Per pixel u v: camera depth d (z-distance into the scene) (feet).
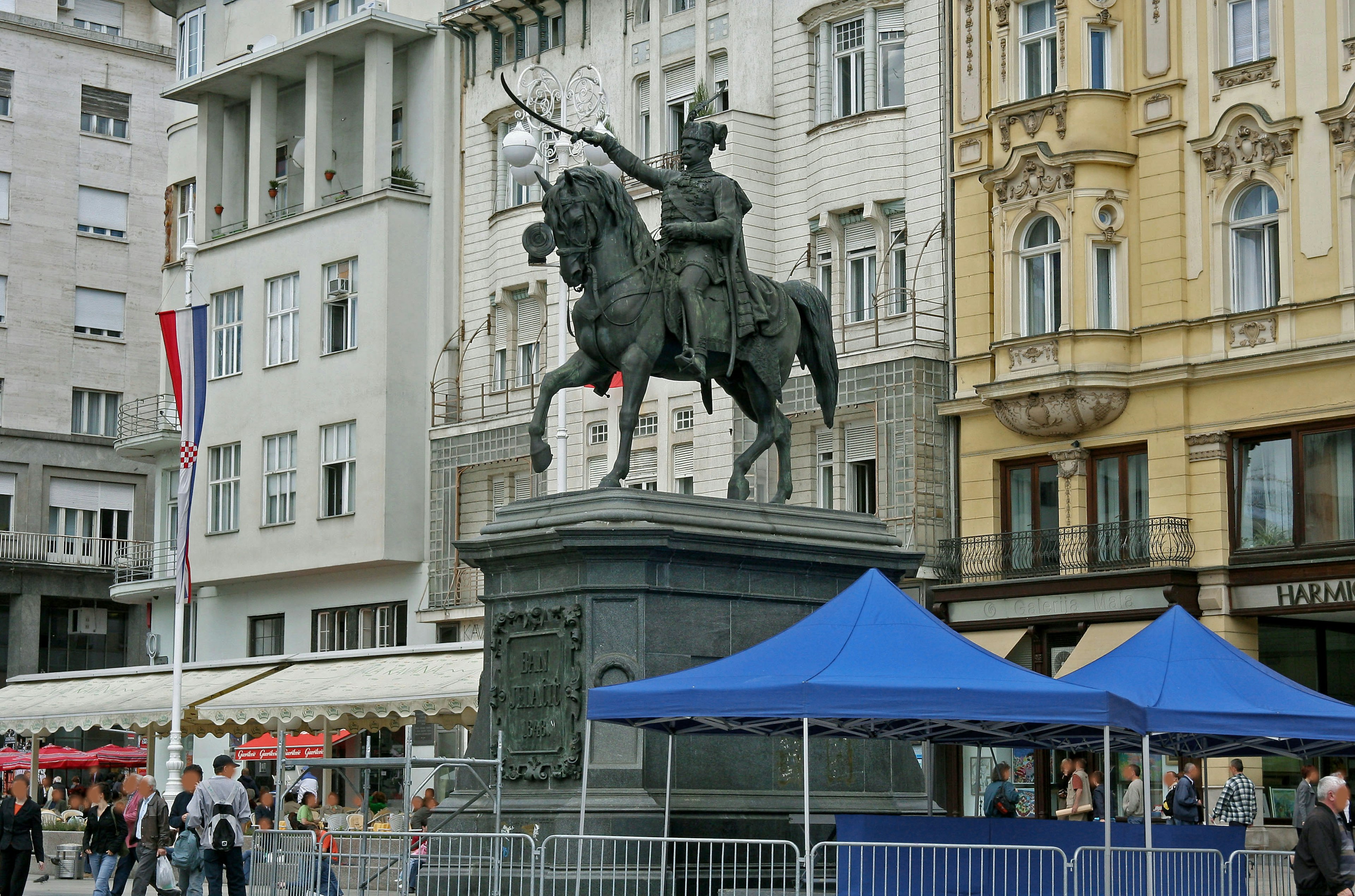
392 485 161.79
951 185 133.59
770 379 56.59
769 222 144.56
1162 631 57.26
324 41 168.25
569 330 154.51
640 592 52.16
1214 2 121.39
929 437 132.67
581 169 54.34
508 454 157.28
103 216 226.58
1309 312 115.75
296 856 54.75
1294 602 115.03
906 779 57.16
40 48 223.10
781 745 54.60
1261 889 57.16
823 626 49.90
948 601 130.00
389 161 167.02
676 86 151.84
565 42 159.94
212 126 182.09
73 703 127.44
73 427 222.07
